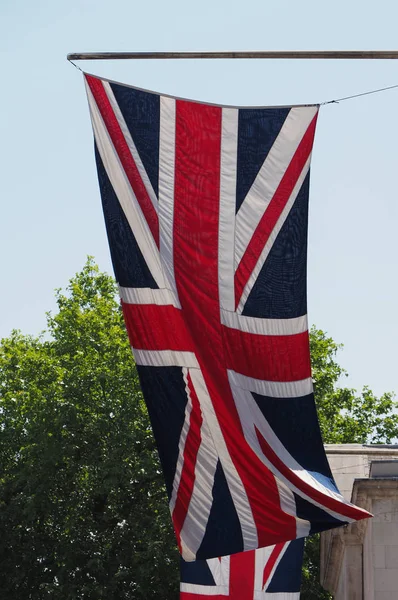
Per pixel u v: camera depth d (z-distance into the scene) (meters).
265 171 40.53
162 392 40.16
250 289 40.25
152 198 40.69
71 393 121.12
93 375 122.38
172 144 40.81
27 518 114.06
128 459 115.56
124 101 41.03
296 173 40.41
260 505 39.41
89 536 117.25
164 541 112.00
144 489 118.19
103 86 41.09
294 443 39.84
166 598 114.69
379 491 84.00
